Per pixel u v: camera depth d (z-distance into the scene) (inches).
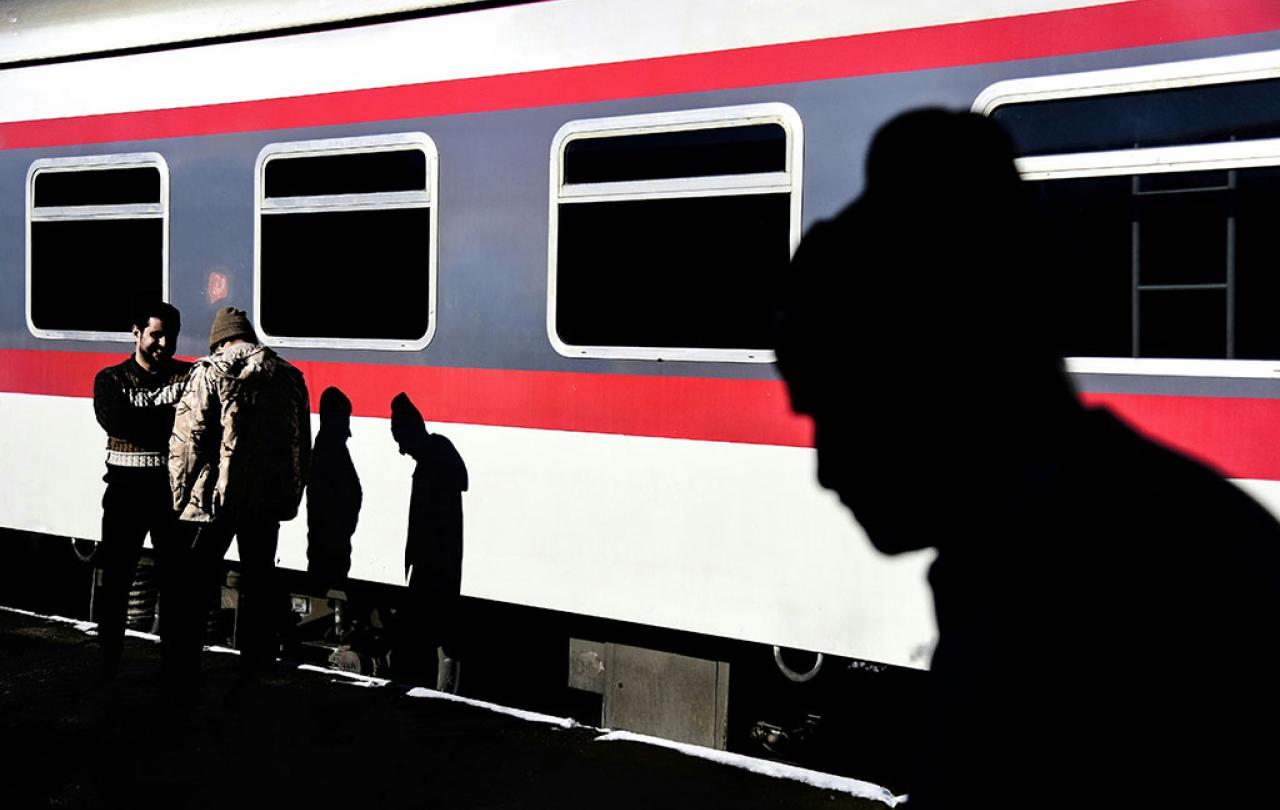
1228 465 142.0
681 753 179.2
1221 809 37.3
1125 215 147.2
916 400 47.1
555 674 220.2
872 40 161.2
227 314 195.5
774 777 169.0
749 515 171.9
